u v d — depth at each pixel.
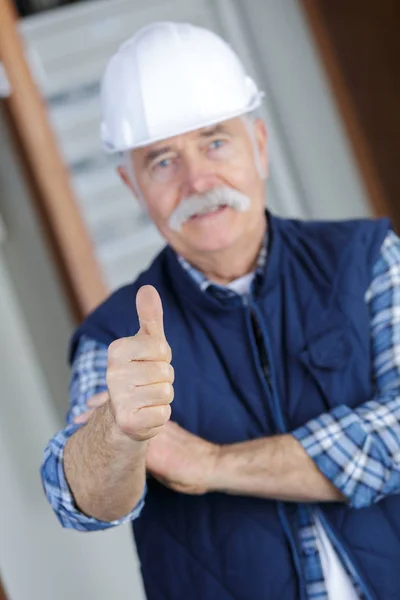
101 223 4.84
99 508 1.57
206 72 1.75
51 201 3.16
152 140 1.72
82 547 2.72
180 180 1.73
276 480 1.65
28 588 2.30
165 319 1.78
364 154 4.91
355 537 1.66
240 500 1.71
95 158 4.80
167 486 1.69
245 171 1.74
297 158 4.97
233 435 1.72
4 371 2.67
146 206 1.80
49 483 1.63
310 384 1.73
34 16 4.69
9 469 2.46
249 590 1.66
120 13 4.76
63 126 4.77
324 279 1.77
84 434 1.53
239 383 1.74
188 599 1.69
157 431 1.35
